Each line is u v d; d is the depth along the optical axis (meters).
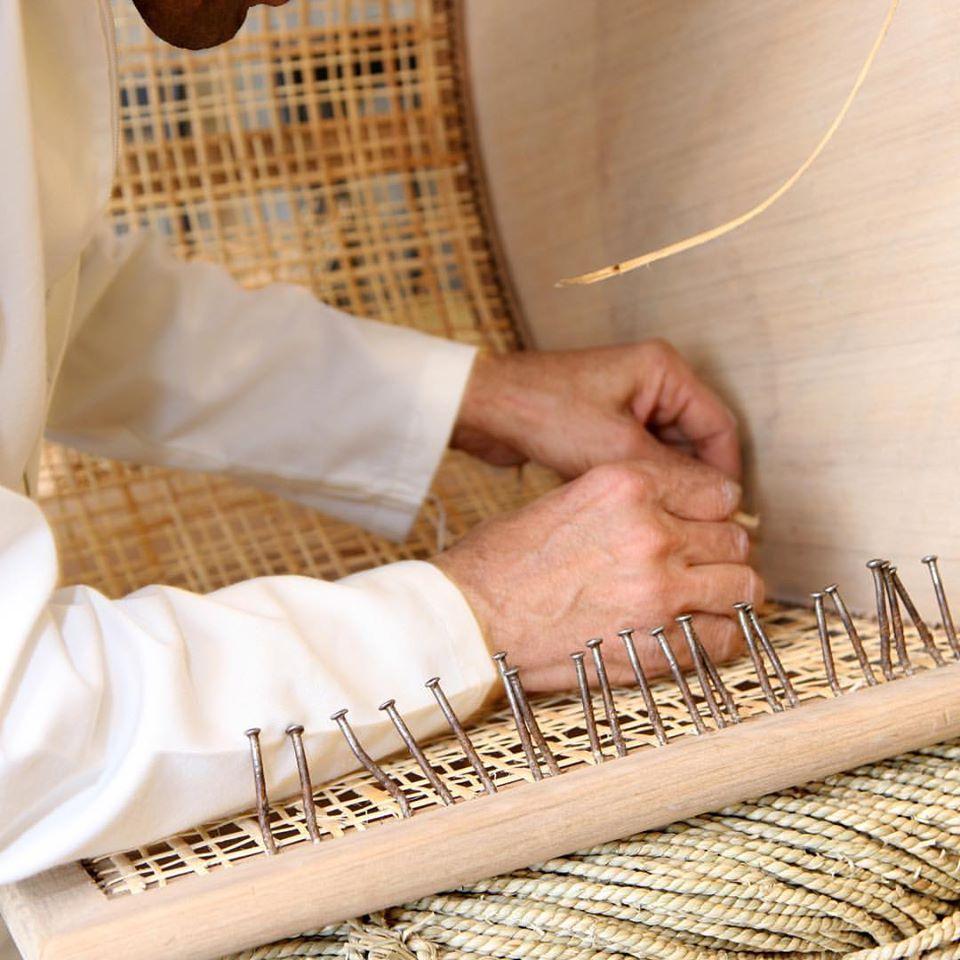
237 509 1.04
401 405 0.83
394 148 1.13
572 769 0.48
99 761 0.47
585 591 0.61
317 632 0.54
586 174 0.95
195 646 0.51
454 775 0.51
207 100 1.10
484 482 1.07
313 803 0.46
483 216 1.13
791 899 0.48
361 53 1.11
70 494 1.04
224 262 1.09
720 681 0.53
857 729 0.49
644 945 0.46
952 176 0.60
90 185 0.57
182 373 0.82
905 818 0.50
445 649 0.56
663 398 0.80
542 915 0.45
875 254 0.66
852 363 0.69
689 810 0.47
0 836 0.46
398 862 0.42
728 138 0.77
